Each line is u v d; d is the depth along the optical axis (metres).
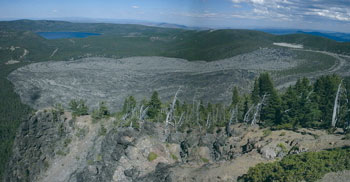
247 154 54.47
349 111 65.06
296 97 71.75
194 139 70.19
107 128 92.69
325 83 82.94
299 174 37.31
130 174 62.91
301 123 67.50
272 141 55.25
